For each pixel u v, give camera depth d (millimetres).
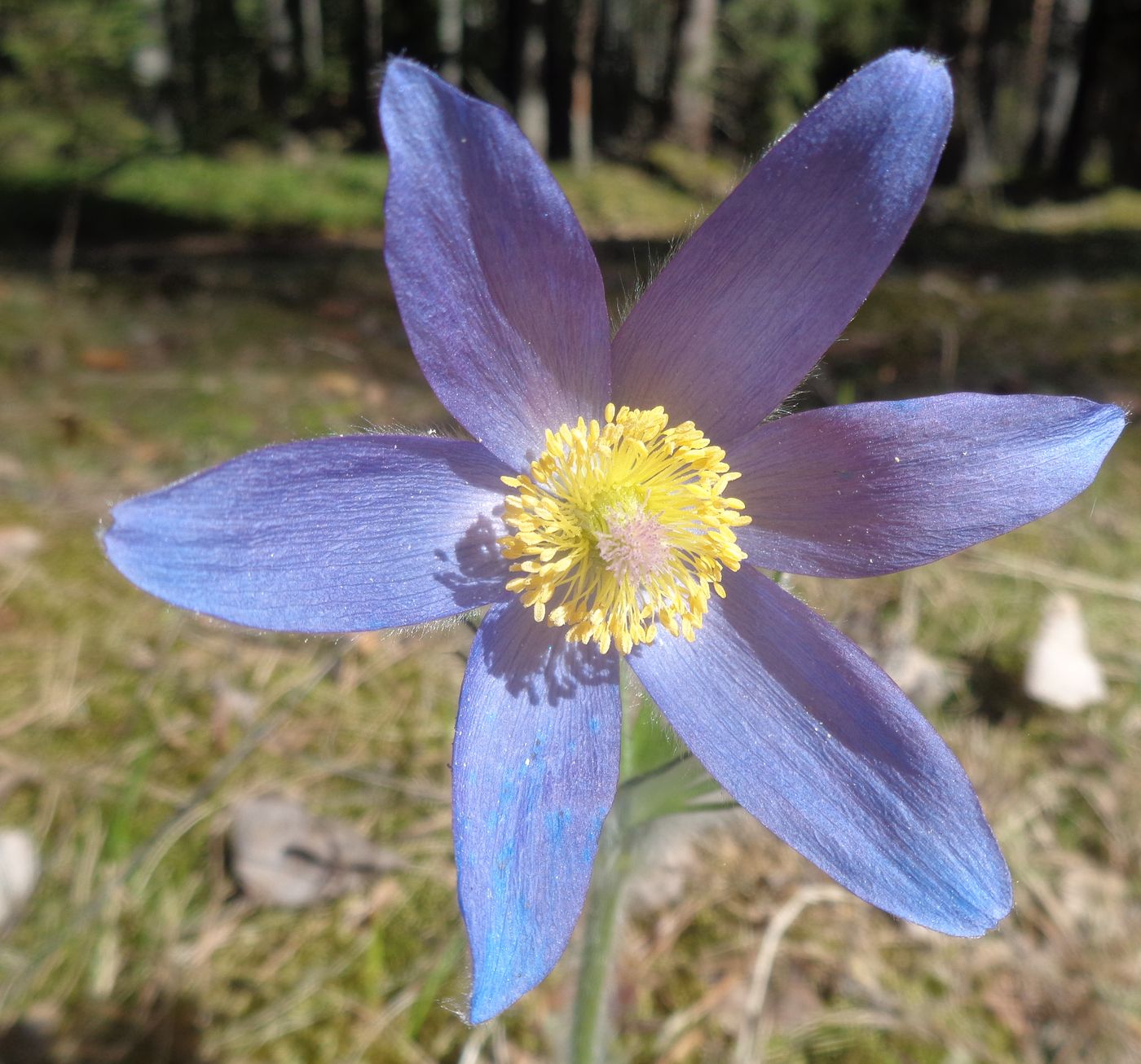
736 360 64
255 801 98
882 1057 85
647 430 65
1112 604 130
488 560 65
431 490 64
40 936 88
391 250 53
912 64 55
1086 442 58
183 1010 85
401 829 100
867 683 61
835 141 56
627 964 91
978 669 120
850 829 59
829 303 60
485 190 53
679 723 63
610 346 65
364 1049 84
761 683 64
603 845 69
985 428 60
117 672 113
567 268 58
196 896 93
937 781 58
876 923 96
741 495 67
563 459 65
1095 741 111
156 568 51
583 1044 75
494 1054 85
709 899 97
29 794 99
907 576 134
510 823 57
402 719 112
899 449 62
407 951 91
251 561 55
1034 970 92
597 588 69
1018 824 103
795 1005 89
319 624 56
